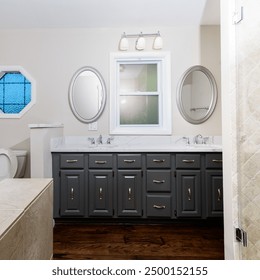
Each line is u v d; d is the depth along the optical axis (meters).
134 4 2.53
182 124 3.08
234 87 1.55
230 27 1.55
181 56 3.05
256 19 1.45
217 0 2.47
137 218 2.63
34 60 3.07
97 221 2.67
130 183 2.60
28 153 3.05
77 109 3.08
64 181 2.63
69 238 2.29
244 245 1.51
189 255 1.98
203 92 3.06
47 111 3.08
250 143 1.50
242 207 1.53
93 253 2.00
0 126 3.09
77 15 2.74
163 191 2.60
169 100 3.05
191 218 2.60
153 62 3.12
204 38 3.04
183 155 2.59
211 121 3.08
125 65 3.15
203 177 2.59
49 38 3.07
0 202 0.75
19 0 2.44
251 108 1.49
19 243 0.64
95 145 2.97
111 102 3.07
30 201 0.76
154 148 2.60
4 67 3.07
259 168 1.47
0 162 2.66
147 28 3.05
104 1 2.47
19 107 3.19
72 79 3.06
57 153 2.64
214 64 3.05
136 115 3.16
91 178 2.62
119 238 2.29
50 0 2.45
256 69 1.46
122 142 3.07
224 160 1.67
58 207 2.63
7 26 2.99
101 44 3.06
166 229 2.52
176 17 2.82
